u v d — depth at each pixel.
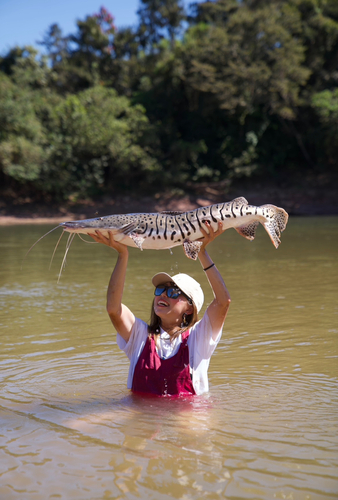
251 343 6.12
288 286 9.82
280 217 4.61
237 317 7.43
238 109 46.25
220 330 4.47
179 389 4.43
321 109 43.78
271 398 4.36
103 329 6.93
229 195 46.09
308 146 49.75
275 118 49.38
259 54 44.66
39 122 44.44
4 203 43.59
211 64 45.69
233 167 48.44
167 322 4.59
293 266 12.55
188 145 45.72
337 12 49.38
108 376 5.03
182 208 43.69
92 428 3.73
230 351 5.83
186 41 50.25
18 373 5.14
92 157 44.97
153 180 45.62
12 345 6.19
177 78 48.19
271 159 49.56
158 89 49.34
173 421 3.85
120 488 2.90
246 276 11.14
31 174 42.00
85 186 45.38
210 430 3.67
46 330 6.91
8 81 45.00
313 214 41.03
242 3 52.16
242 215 4.50
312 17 47.81
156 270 12.50
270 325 6.93
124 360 5.56
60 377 5.00
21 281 11.38
